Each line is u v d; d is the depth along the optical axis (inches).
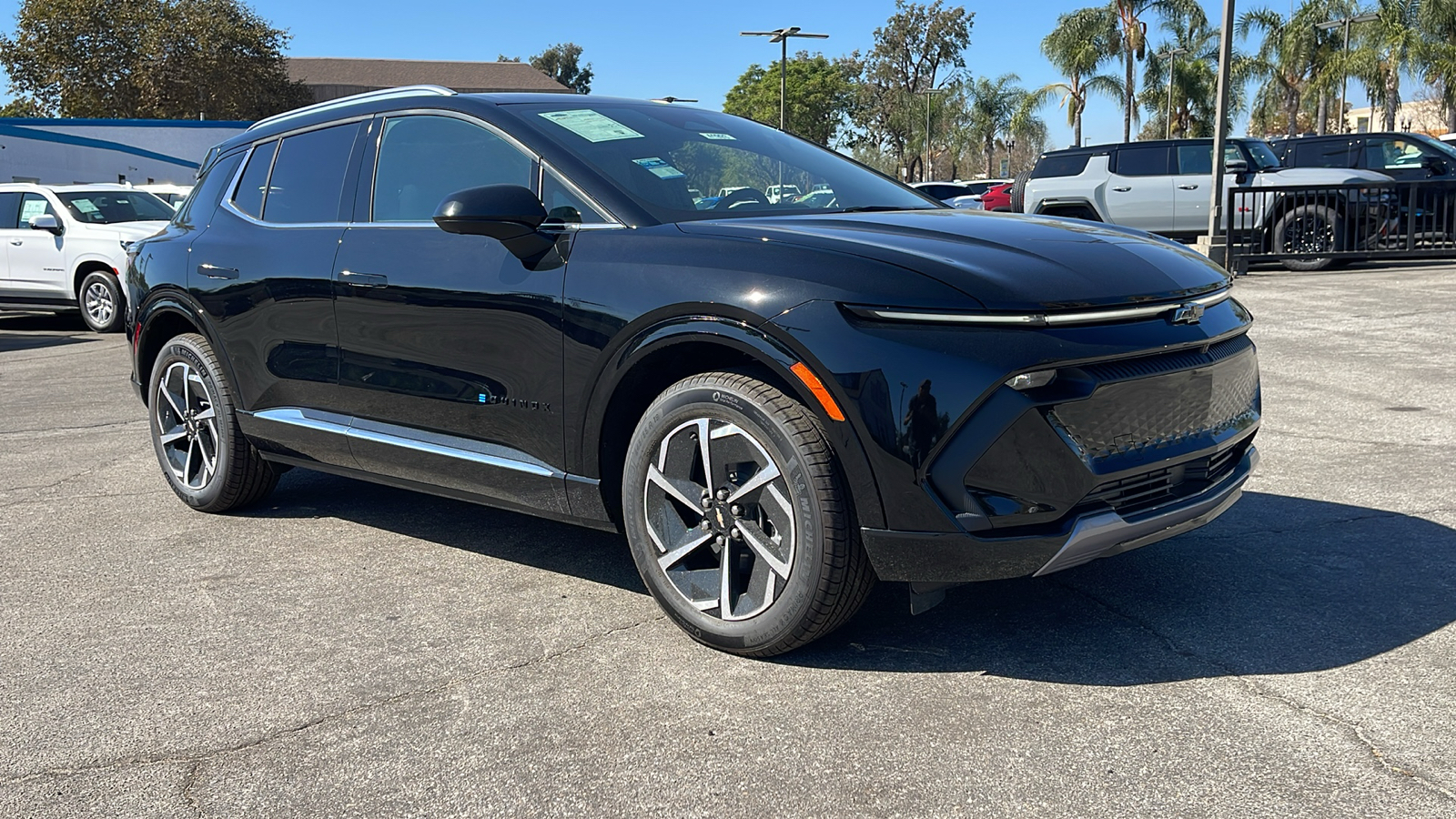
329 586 143.0
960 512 101.3
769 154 149.9
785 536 109.0
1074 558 104.0
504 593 138.2
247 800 90.4
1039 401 100.3
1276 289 458.9
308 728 102.7
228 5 1796.3
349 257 146.9
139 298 184.1
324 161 159.9
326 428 153.5
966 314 100.3
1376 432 208.1
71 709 108.2
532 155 132.8
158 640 125.6
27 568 153.3
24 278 530.6
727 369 116.0
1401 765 88.9
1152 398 108.1
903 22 2396.7
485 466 133.6
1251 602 125.3
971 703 103.0
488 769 94.2
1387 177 557.0
